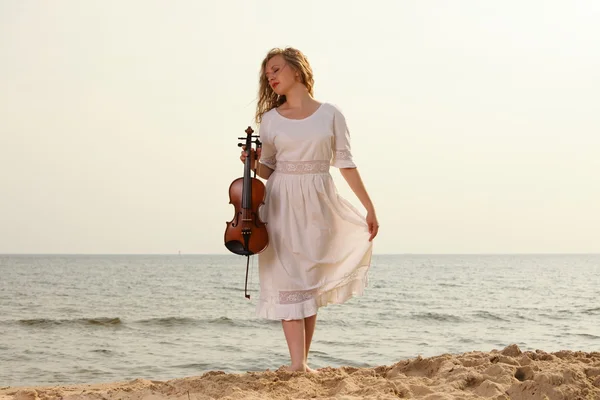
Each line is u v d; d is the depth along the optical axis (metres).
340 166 4.04
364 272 4.12
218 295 35.00
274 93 4.25
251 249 3.80
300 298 3.97
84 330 16.41
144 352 12.05
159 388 3.72
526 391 3.09
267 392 3.44
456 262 159.38
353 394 3.31
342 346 13.09
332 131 4.03
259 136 4.15
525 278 62.31
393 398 3.08
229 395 3.30
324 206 4.04
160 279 58.28
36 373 9.62
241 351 12.17
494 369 3.59
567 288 43.41
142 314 22.11
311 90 4.17
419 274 73.25
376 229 4.08
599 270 91.44
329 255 4.05
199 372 9.83
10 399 3.76
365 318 20.64
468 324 18.97
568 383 3.18
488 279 59.66
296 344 3.98
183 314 22.12
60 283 48.91
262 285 4.04
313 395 3.40
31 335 15.08
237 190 3.87
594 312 23.58
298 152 4.00
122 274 71.44
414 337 15.12
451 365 3.86
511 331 16.94
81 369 10.02
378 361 11.00
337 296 4.08
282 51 4.09
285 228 3.99
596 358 4.26
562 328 17.83
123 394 3.56
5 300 29.86
